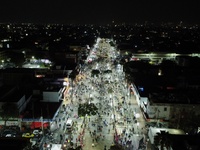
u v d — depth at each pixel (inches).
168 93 3277.6
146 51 7308.1
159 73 5039.4
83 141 2593.5
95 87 4448.8
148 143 2561.5
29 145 2230.6
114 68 6003.9
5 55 5807.1
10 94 3299.7
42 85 3937.0
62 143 2532.0
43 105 3294.8
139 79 4239.7
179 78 4379.9
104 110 3417.8
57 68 5068.9
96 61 6835.6
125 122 3068.4
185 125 2704.2
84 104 3297.2
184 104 2903.5
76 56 6402.6
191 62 5743.1
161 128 2596.0
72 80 4532.5
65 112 3329.2
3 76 4308.6
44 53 6505.9
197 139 2111.2
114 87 4466.0
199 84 4099.4
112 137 2694.4
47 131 2770.7
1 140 2191.2
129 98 3905.0
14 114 2851.9
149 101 2994.6
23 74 4315.9
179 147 2012.8
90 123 3026.6
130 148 2477.9
